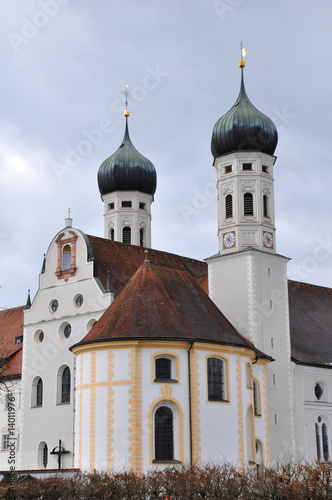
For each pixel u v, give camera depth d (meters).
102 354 60.44
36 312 78.50
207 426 60.25
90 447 59.19
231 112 78.62
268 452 68.25
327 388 79.75
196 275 86.69
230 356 63.38
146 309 62.06
